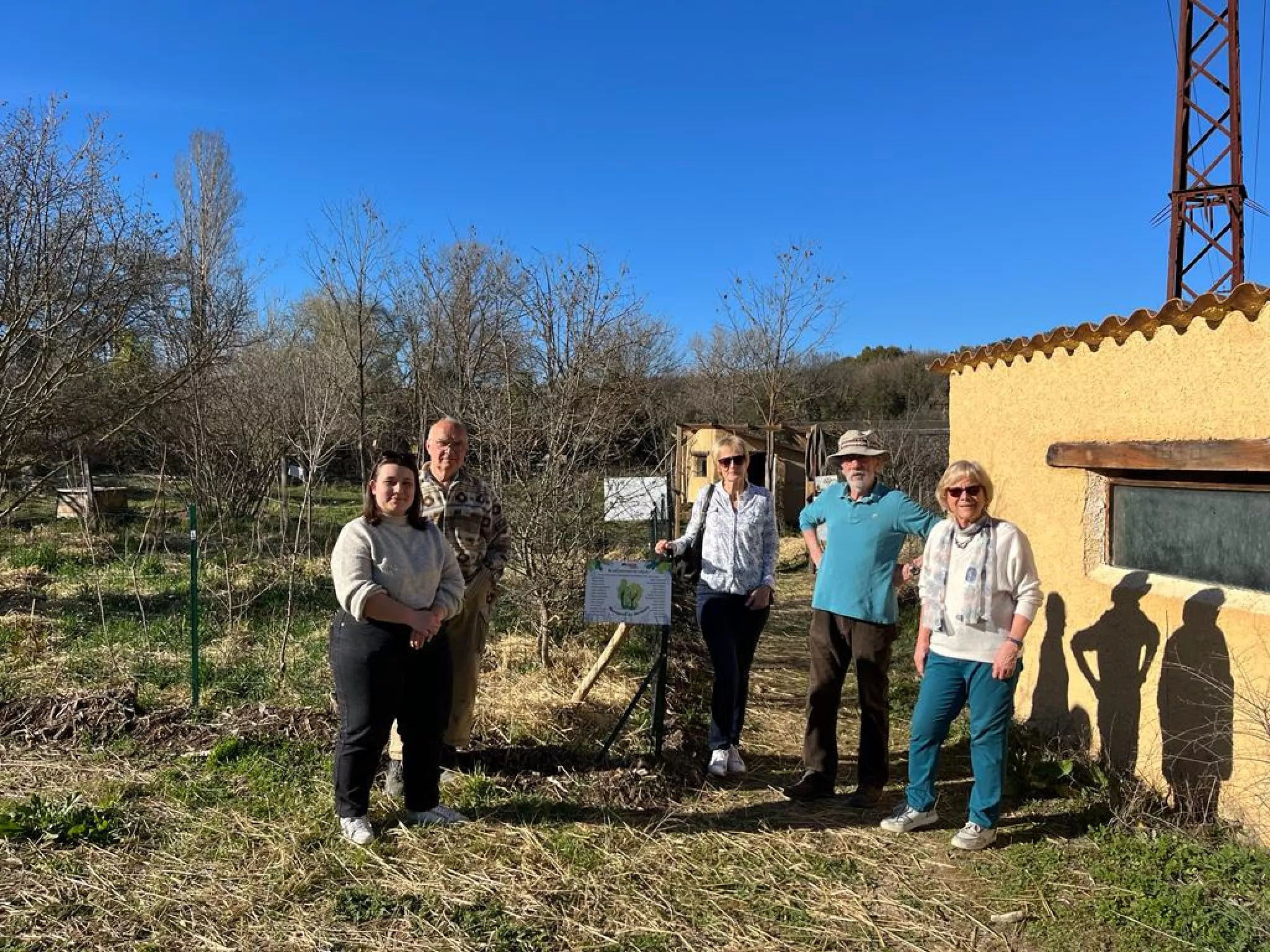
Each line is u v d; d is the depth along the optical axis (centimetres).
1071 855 387
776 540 488
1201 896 345
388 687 369
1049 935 328
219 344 995
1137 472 452
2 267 828
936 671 409
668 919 335
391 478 361
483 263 1375
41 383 901
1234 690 385
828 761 454
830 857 388
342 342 1805
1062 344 487
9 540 1155
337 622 375
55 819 375
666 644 482
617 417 716
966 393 600
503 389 711
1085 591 478
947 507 410
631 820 416
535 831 396
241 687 575
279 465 1101
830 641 452
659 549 483
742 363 2317
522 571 660
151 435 1074
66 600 824
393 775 426
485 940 314
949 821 429
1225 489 400
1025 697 532
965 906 350
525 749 475
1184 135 844
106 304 908
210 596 824
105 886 336
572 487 661
